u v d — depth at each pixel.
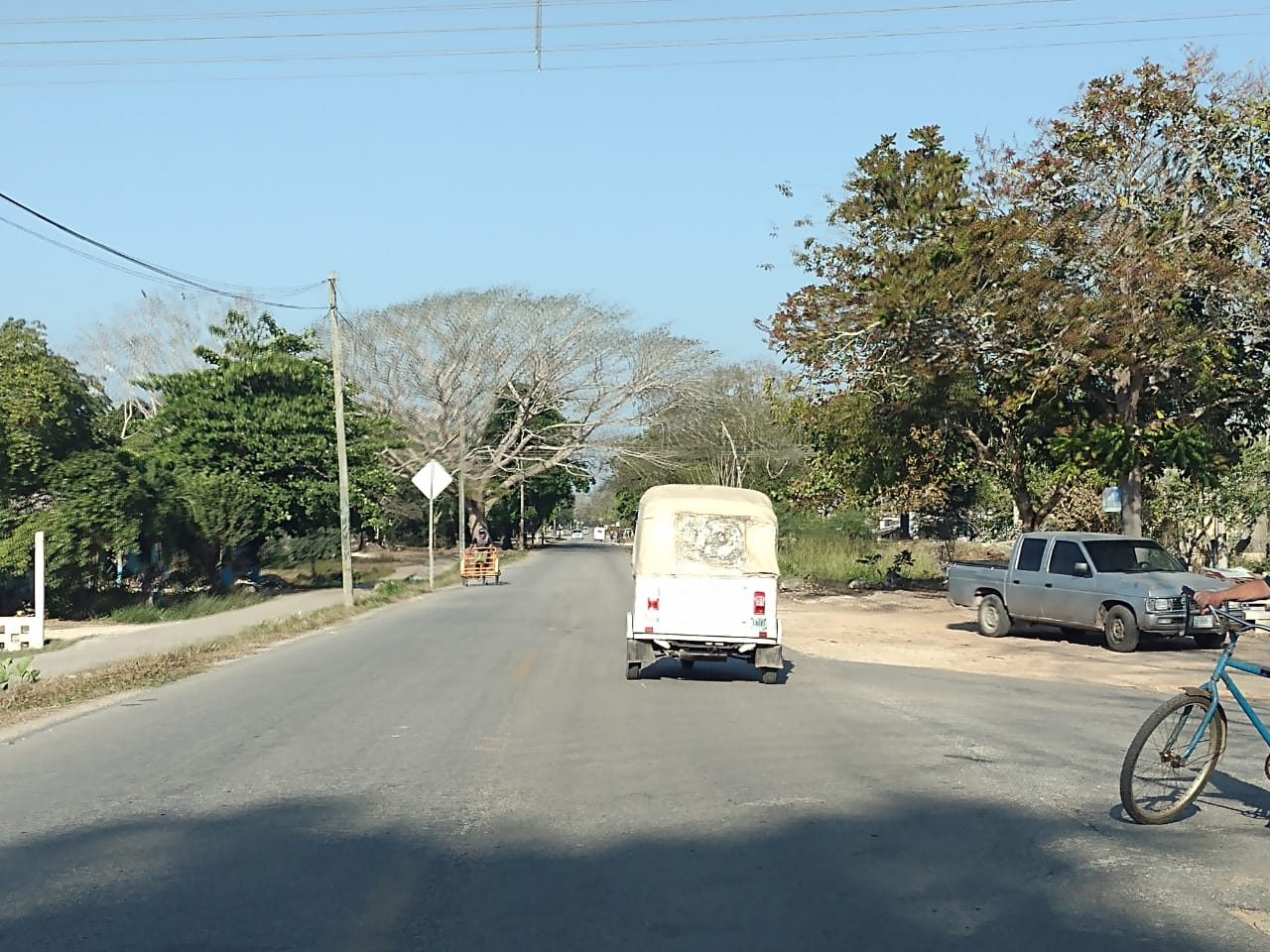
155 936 5.69
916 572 42.88
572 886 6.50
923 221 27.62
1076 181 26.19
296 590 36.66
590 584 40.47
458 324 71.88
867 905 6.18
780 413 36.62
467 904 6.18
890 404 31.17
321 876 6.70
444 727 11.64
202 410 34.00
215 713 12.67
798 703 13.55
